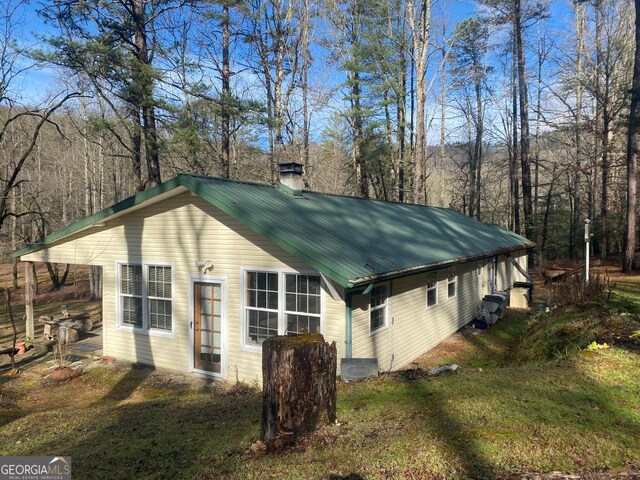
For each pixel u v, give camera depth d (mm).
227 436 4730
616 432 3854
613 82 25062
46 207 31062
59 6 14484
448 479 3262
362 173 30516
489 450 3621
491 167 41031
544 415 4277
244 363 8820
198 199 9312
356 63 25859
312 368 4207
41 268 34594
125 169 31531
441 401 4891
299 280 8289
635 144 18766
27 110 15562
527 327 11359
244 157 28297
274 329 8570
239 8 19359
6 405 8219
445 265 10742
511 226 34375
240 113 17469
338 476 3412
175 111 15391
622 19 26516
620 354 6012
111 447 4875
